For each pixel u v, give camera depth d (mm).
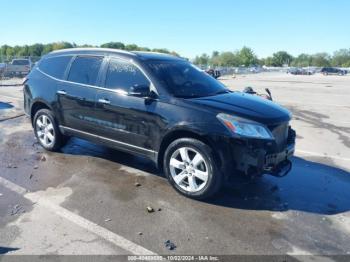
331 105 13117
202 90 4668
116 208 3887
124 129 4621
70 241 3201
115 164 5336
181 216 3744
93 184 4543
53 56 5812
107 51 5027
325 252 3154
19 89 16375
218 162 3902
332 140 7438
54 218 3617
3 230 3348
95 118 4949
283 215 3852
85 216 3680
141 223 3570
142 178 4797
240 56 101250
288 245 3252
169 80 4465
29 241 3178
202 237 3344
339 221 3752
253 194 4387
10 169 5027
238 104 4188
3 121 8539
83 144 6367
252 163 3760
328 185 4801
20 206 3863
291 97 16172
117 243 3199
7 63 27719
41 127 5941
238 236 3379
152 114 4266
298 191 4551
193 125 3930
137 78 4547
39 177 4742
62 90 5355
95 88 4926
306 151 6535
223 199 4203
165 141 4289
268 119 3941
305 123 9336
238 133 3750
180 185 4246
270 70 81875
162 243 3223
